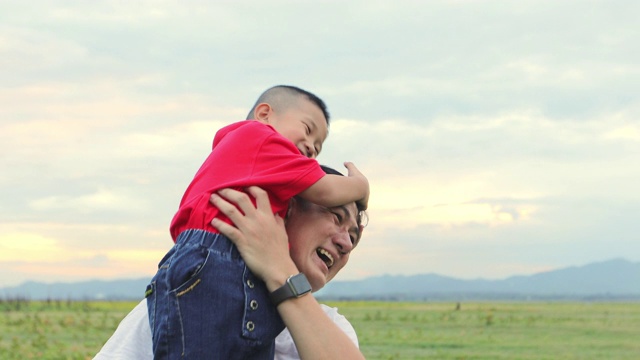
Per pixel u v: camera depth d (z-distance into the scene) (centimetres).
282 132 255
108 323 1559
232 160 212
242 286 198
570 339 1463
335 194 216
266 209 206
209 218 204
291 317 200
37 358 1031
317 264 218
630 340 1445
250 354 198
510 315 2395
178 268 196
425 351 1217
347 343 201
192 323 192
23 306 2288
